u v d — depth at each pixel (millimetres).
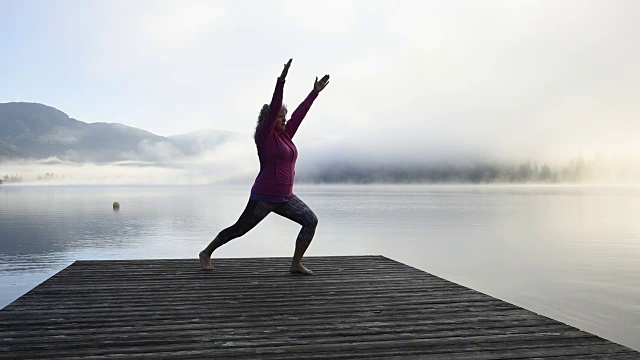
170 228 26562
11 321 4047
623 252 17906
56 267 14570
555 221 32156
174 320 4094
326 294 5031
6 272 13781
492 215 37812
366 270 6371
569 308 10039
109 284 5477
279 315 4250
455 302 4707
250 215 5992
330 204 57094
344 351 3377
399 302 4699
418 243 20234
